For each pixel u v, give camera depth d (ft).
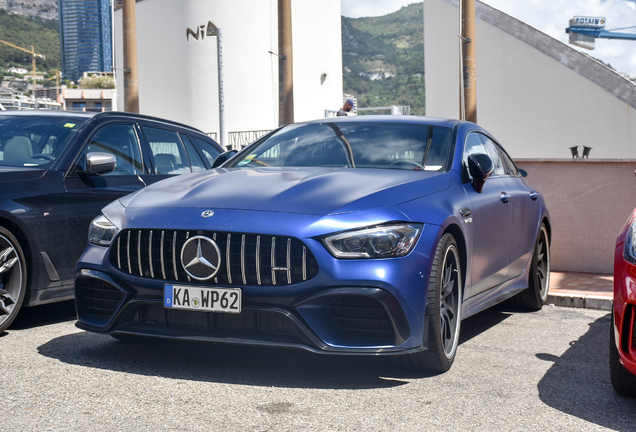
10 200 13.52
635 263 9.25
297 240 9.75
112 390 9.71
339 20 114.73
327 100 111.65
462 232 11.69
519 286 16.38
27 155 15.28
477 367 11.74
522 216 15.98
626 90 54.85
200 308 10.01
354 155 13.15
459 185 12.62
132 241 10.61
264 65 102.94
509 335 14.66
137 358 11.55
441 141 13.61
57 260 14.32
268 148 14.26
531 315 17.24
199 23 100.42
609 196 22.85
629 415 9.37
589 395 10.27
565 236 23.40
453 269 11.64
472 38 36.11
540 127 59.26
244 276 9.86
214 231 9.99
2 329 13.15
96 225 11.27
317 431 8.29
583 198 23.13
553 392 10.37
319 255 9.68
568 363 12.21
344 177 11.46
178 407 9.04
